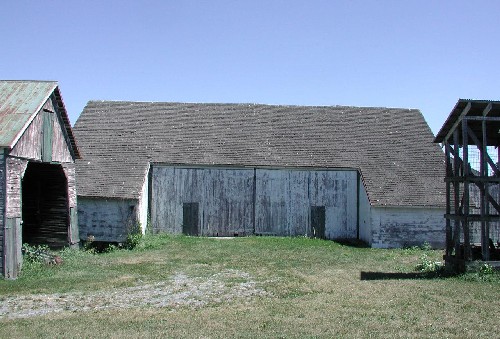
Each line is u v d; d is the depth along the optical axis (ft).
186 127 111.55
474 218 56.18
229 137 109.50
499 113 57.47
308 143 109.29
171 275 59.26
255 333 33.37
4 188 57.57
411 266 67.31
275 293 48.39
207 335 32.91
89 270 62.49
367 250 87.92
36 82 70.13
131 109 115.44
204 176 103.60
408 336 32.71
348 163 105.09
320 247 88.33
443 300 43.65
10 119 61.93
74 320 37.68
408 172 103.14
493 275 53.93
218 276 58.54
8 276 56.90
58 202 79.36
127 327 35.29
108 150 105.19
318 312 39.73
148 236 94.94
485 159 56.85
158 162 102.73
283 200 103.81
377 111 118.73
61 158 75.56
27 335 33.35
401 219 95.20
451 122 60.54
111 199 93.20
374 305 41.98
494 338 32.42
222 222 103.09
